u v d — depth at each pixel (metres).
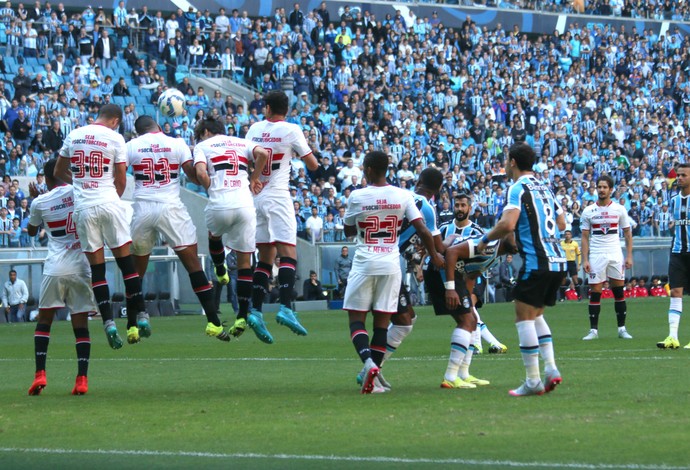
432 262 13.16
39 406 12.12
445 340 21.48
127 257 14.12
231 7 53.78
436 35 55.59
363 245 13.03
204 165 14.51
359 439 9.35
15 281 33.00
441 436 9.38
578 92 55.81
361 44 52.34
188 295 36.50
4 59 44.25
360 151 43.75
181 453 8.91
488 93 52.59
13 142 39.22
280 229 15.17
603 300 39.59
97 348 21.34
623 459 8.16
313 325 27.58
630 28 63.97
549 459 8.24
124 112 40.88
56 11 47.06
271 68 48.25
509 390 12.63
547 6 62.66
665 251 43.84
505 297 39.59
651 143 52.97
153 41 47.00
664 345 18.22
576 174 48.88
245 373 15.62
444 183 42.22
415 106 49.91
